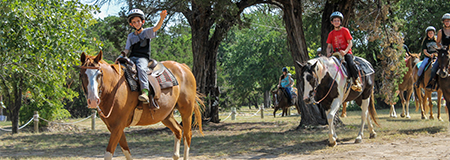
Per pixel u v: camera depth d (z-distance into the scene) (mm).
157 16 15125
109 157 5359
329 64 8055
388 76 14117
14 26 9164
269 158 7297
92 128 16859
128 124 5941
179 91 6711
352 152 7332
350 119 16000
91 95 4980
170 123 6867
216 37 17031
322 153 7473
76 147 10102
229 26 16484
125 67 5758
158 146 9781
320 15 18391
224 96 23812
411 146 7703
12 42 9219
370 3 13531
